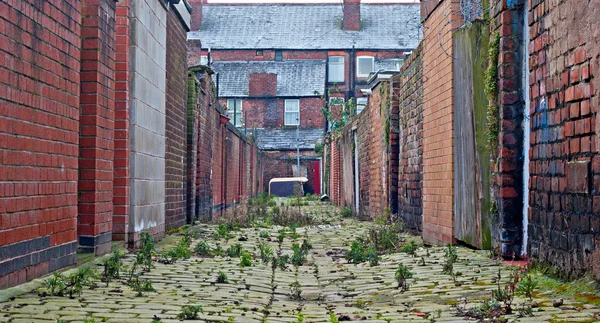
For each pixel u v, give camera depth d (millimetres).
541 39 6641
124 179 9680
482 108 8594
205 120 18469
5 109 5605
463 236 9266
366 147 21125
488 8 9102
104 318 4973
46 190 6500
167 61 12891
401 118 14797
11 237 5766
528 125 7777
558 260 6141
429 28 11312
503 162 7938
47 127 6496
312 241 12750
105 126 8641
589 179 5500
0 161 5527
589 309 4879
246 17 56688
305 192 49875
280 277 7945
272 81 50656
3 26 5531
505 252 7922
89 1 8219
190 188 16156
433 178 11008
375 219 17750
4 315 4926
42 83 6359
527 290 5375
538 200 6672
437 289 6383
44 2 6375
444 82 10203
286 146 49625
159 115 11695
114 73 9016
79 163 8258
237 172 30734
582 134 5676
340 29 55156
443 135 10281
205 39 54656
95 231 8281
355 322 5059
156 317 5020
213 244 11500
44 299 5621
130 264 8305
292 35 54781
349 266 8891
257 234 13953
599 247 5348
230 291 6645
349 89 53219
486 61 8602
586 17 5613
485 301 5336
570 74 5926
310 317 5414
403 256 9266
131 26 9859
